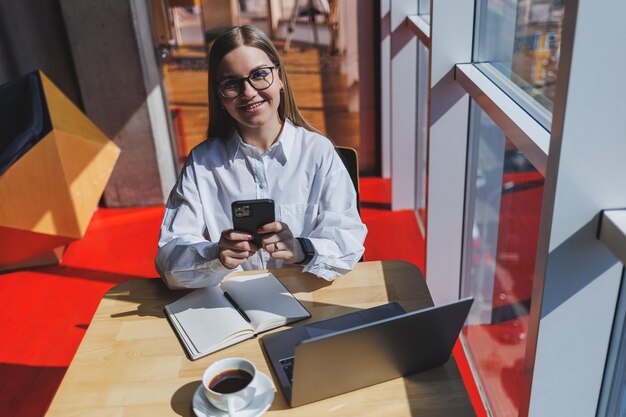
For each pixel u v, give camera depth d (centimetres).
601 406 140
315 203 187
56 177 302
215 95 180
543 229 124
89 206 323
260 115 169
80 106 384
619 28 103
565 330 130
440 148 232
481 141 227
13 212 298
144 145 388
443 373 131
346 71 396
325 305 154
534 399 139
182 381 131
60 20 362
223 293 160
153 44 375
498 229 220
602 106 109
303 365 115
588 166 113
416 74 343
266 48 170
